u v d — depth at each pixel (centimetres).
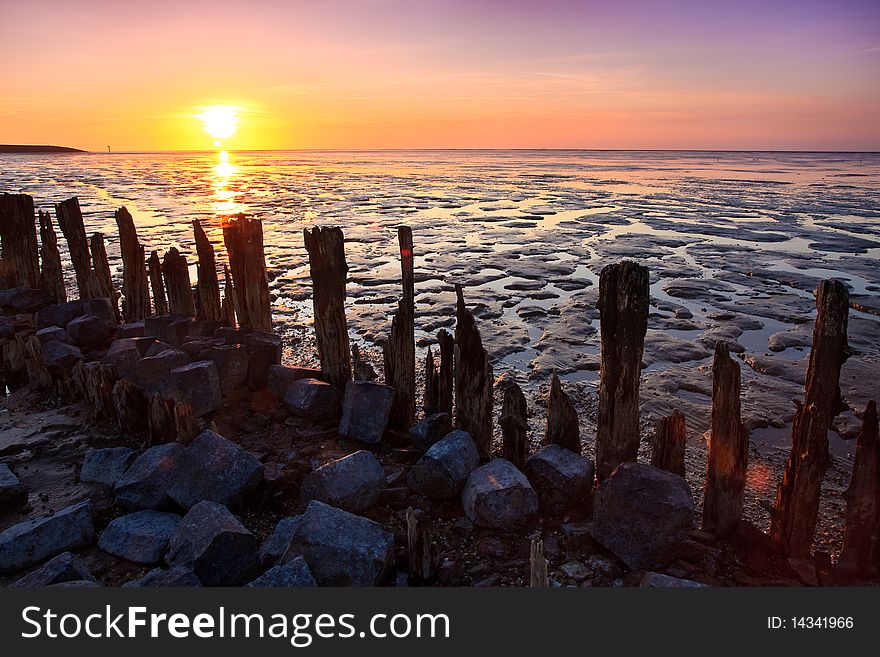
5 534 504
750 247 2400
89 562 503
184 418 632
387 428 732
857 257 2166
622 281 554
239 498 565
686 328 1318
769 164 12938
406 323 705
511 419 618
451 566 500
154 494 561
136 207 3762
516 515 543
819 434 480
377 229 2934
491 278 1859
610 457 597
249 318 859
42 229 1116
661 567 492
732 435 518
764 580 485
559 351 1154
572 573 496
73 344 936
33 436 718
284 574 437
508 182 6781
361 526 491
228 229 837
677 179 7275
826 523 594
